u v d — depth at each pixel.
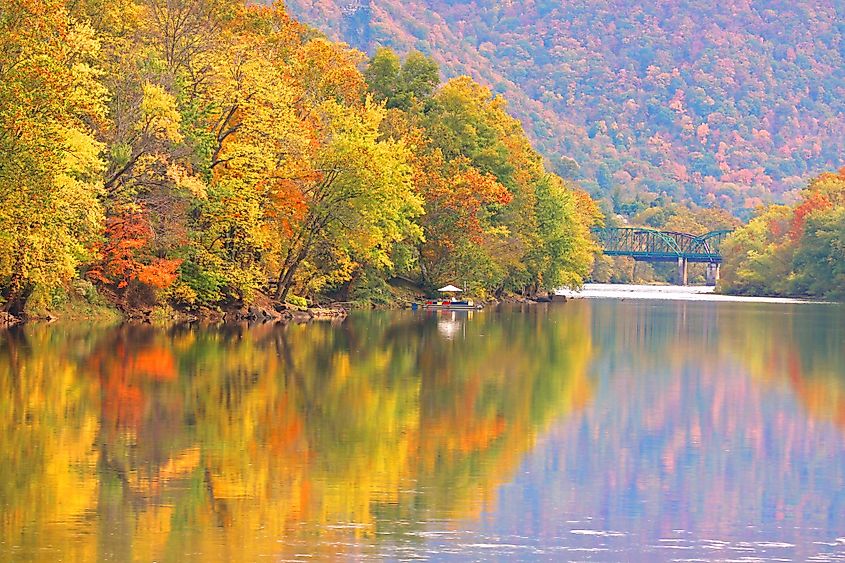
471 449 47.94
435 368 75.25
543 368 78.25
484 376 72.06
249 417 53.00
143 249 100.62
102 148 83.44
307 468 43.22
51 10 71.38
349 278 127.81
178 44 105.81
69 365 68.12
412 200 128.12
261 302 115.12
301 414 54.34
